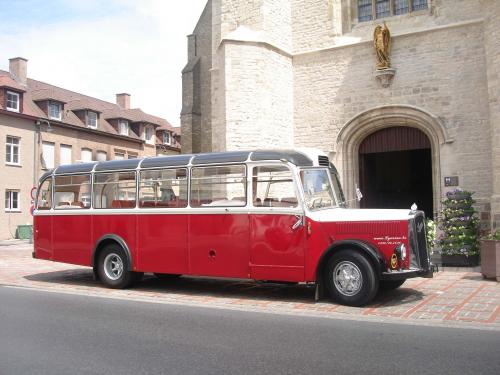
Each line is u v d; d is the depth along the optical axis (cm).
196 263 1026
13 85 3422
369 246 855
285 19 1827
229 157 1005
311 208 930
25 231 3359
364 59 1711
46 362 567
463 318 749
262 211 951
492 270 1059
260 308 874
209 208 1014
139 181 1118
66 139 3809
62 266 1616
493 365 529
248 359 564
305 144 1811
